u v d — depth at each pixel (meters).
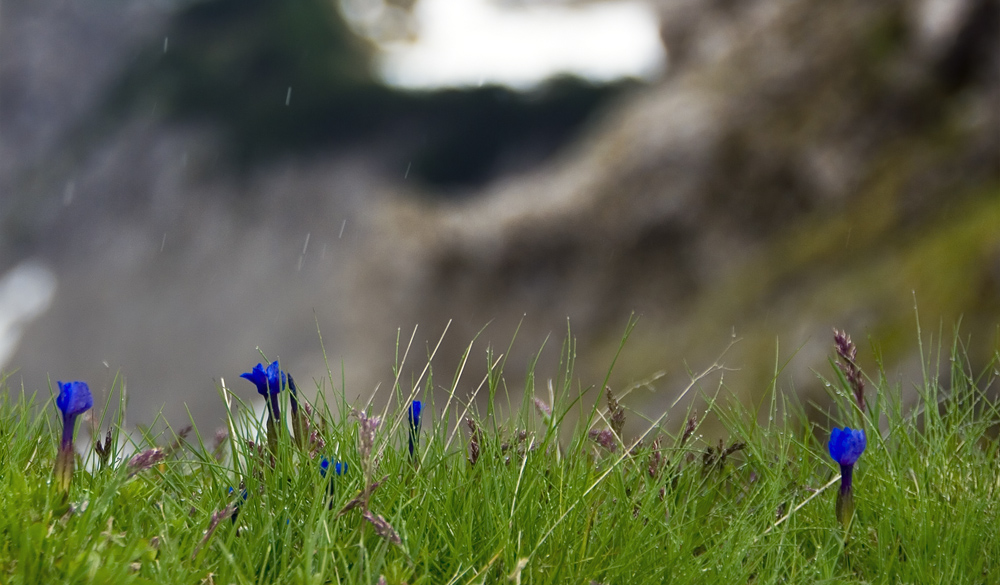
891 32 23.12
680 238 26.03
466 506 2.92
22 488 2.78
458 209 30.45
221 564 2.60
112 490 2.63
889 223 19.55
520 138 147.88
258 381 3.05
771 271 21.53
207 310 128.25
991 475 3.56
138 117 156.00
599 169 28.69
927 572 3.04
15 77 168.38
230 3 168.38
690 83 28.91
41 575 2.41
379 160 144.00
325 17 159.88
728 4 29.20
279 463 2.92
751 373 16.84
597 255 27.41
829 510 3.30
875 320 15.80
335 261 119.19
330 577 2.57
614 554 2.93
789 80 25.12
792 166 23.75
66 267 148.38
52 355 131.62
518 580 2.47
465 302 28.39
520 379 26.19
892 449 3.56
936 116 21.02
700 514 3.42
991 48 20.36
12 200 158.38
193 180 148.50
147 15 168.38
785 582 2.96
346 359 28.80
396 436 3.19
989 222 15.74
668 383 19.83
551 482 3.18
